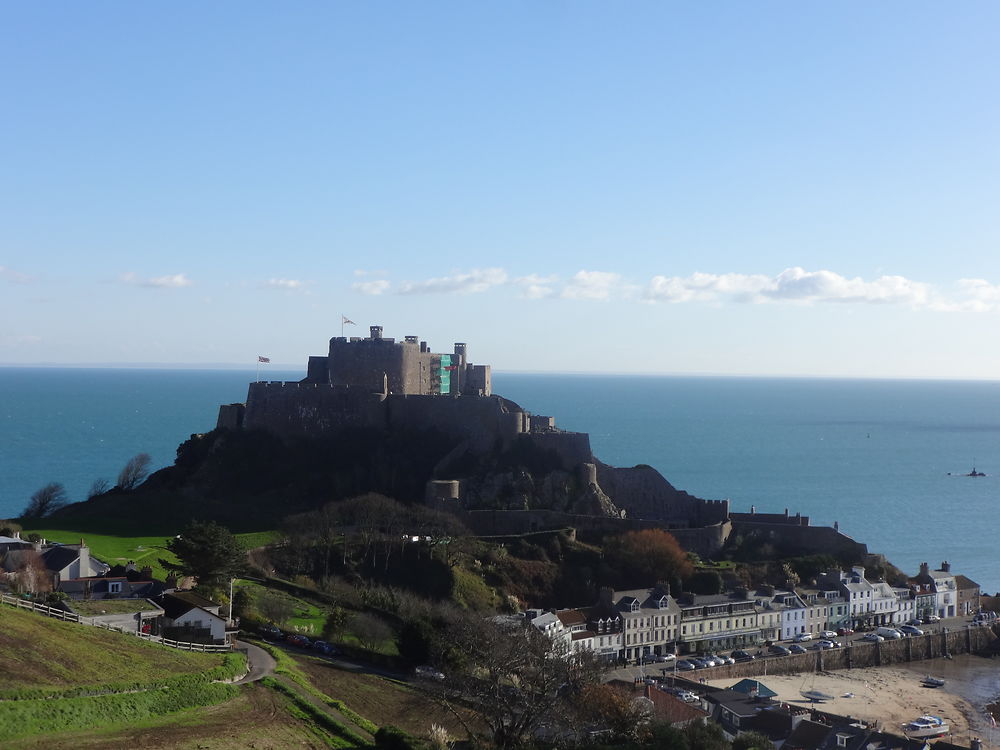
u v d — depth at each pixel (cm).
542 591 19638
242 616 14138
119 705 9169
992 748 15112
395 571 19038
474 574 19375
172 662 10719
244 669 11331
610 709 11275
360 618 14812
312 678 11788
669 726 11288
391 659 13362
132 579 14200
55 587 13150
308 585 17862
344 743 9494
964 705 17300
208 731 9181
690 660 18412
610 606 18650
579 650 12975
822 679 18488
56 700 8856
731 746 11881
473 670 11788
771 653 19150
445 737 10169
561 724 10925
